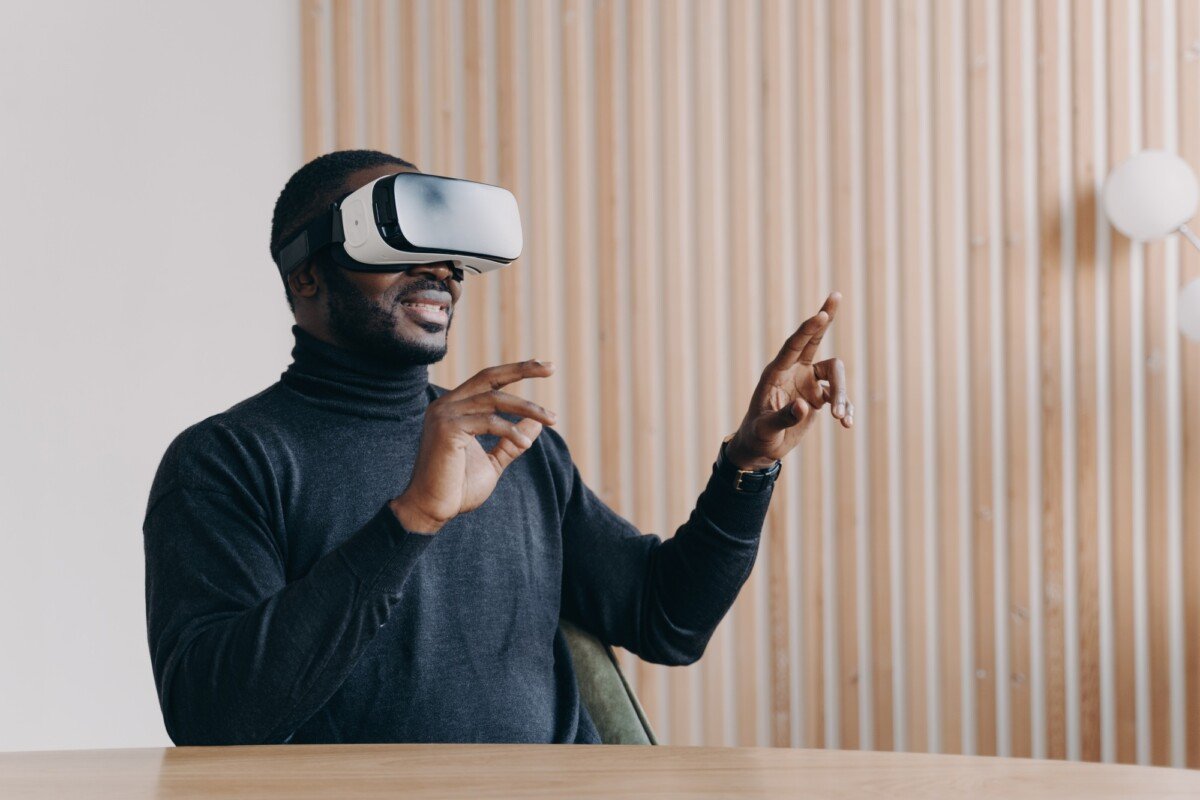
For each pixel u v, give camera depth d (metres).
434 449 1.00
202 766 0.82
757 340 3.04
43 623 2.27
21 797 0.72
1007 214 2.95
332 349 1.36
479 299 3.08
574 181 3.08
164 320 2.62
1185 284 2.86
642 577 1.50
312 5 3.08
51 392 2.31
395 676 1.28
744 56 3.04
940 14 2.98
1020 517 2.93
